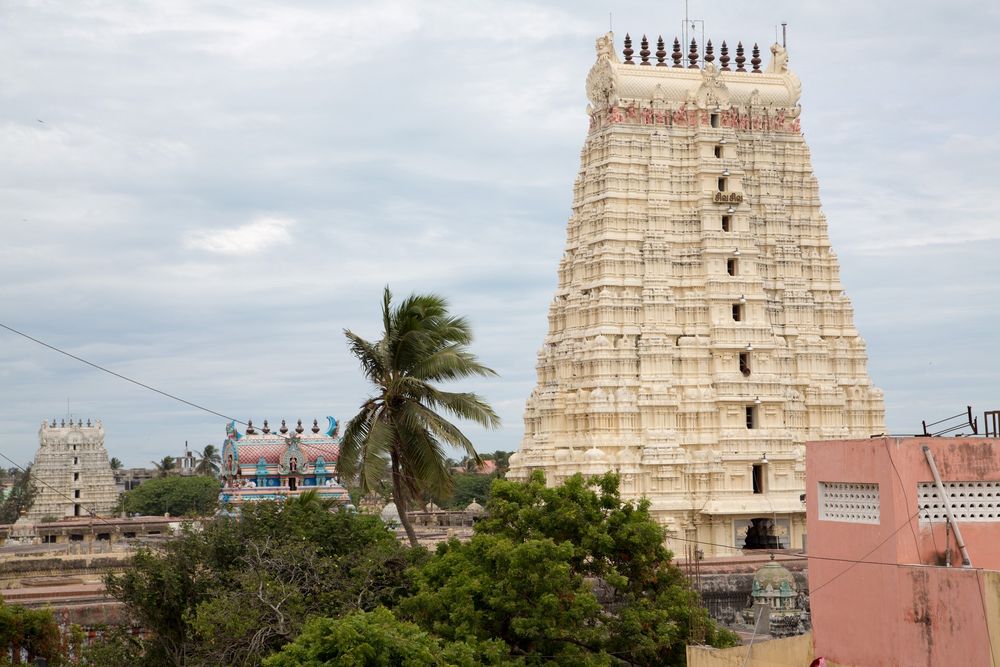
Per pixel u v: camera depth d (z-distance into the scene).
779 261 127.12
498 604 55.78
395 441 70.44
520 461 127.19
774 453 120.38
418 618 57.00
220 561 62.72
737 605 91.69
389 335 70.06
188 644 59.06
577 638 55.66
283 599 56.69
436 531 123.38
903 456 41.94
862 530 43.34
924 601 40.53
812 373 126.19
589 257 123.75
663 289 121.62
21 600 71.62
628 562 61.06
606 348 119.44
